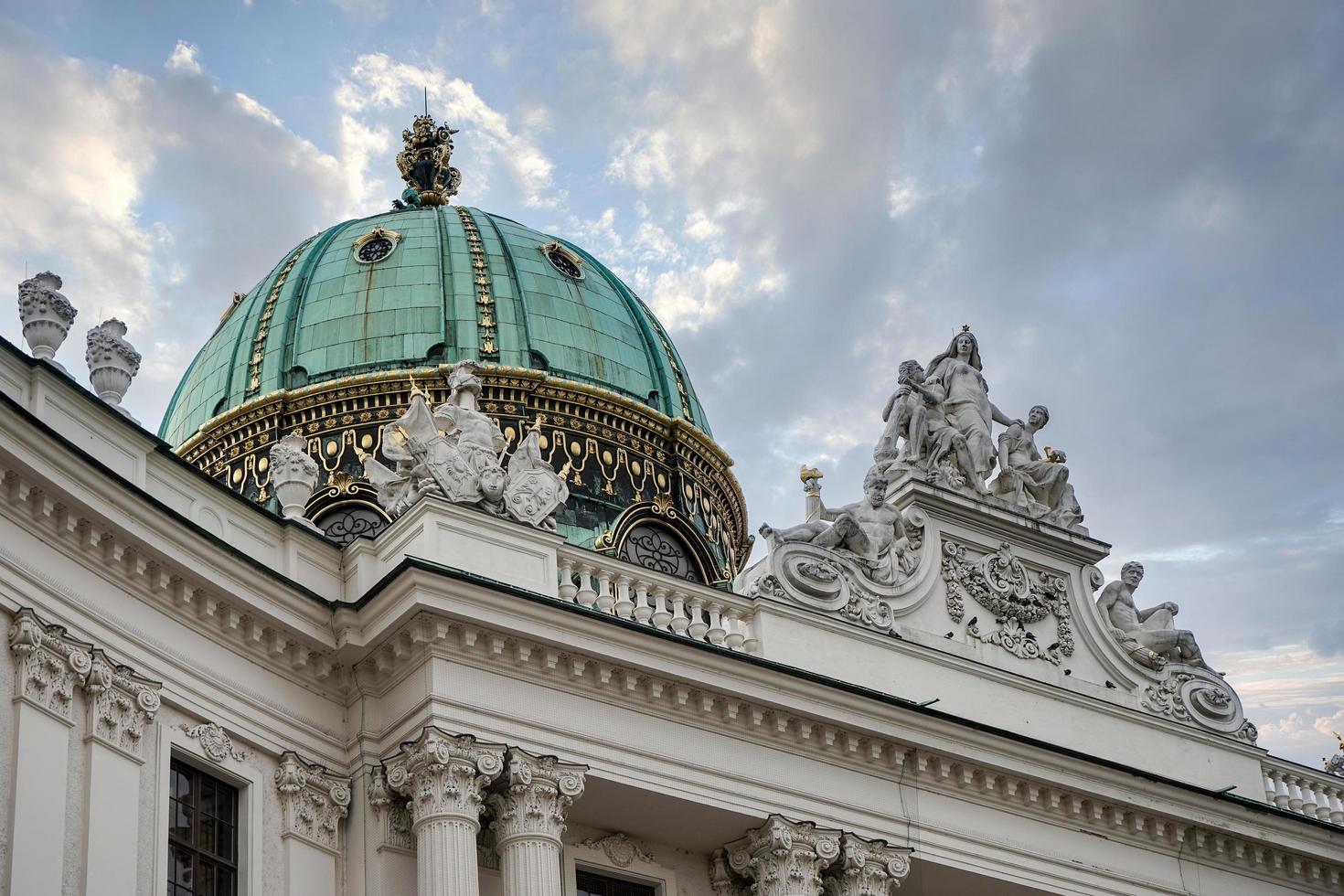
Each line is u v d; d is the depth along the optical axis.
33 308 32.03
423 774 32.28
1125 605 43.06
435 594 32.81
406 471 35.19
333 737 33.50
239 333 48.16
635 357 48.69
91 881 29.02
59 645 29.73
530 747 33.25
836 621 38.31
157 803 30.56
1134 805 39.75
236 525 33.81
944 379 43.22
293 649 33.28
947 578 40.62
